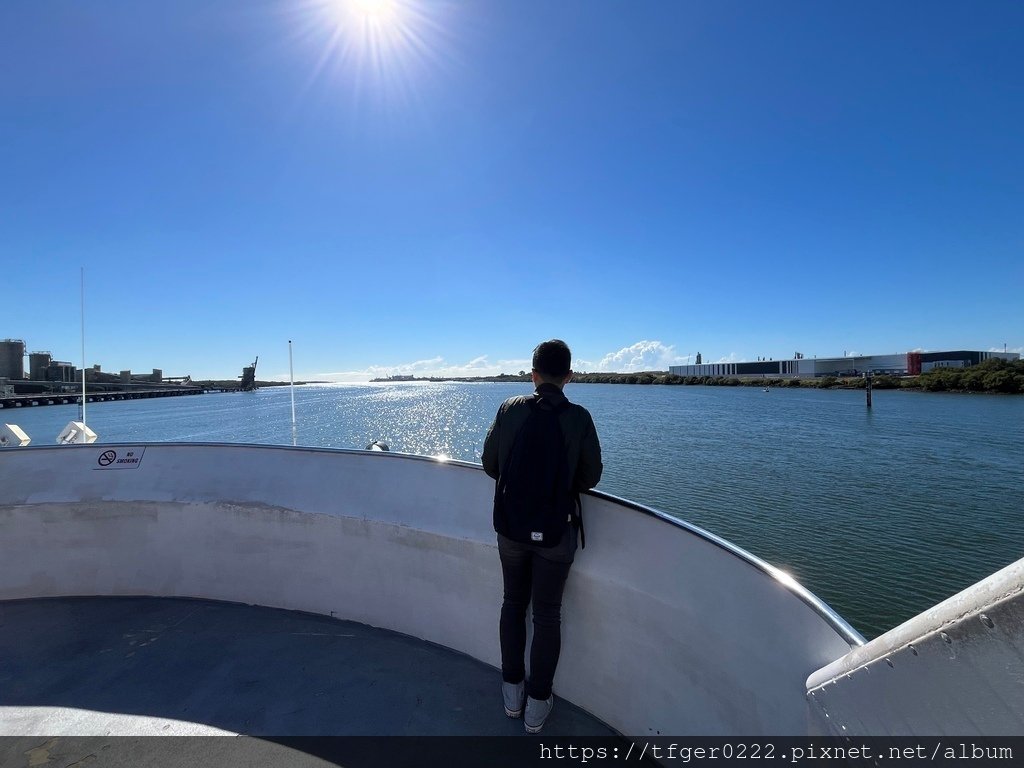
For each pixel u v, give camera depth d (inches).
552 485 76.6
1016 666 30.0
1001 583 30.5
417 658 99.1
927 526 677.9
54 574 125.9
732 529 676.1
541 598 79.0
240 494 122.6
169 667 97.5
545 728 79.9
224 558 122.0
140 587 125.5
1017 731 30.1
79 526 126.0
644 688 73.9
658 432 1654.8
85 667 97.7
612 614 78.5
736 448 1315.2
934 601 479.5
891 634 40.3
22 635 109.0
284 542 117.6
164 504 124.4
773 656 56.1
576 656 84.1
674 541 73.7
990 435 1488.7
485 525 98.2
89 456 133.6
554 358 82.1
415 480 111.3
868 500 805.9
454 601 100.6
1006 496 816.3
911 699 37.1
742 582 63.2
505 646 82.4
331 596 114.2
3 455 133.1
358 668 96.3
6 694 90.1
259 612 117.5
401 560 106.4
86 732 80.9
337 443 1509.6
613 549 80.5
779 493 852.0
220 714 84.7
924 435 1509.6
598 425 1883.6
